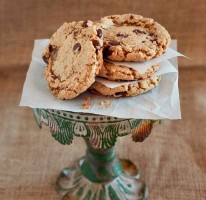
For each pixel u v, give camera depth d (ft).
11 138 1.91
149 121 1.35
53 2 2.11
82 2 2.10
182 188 1.67
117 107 1.30
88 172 1.65
